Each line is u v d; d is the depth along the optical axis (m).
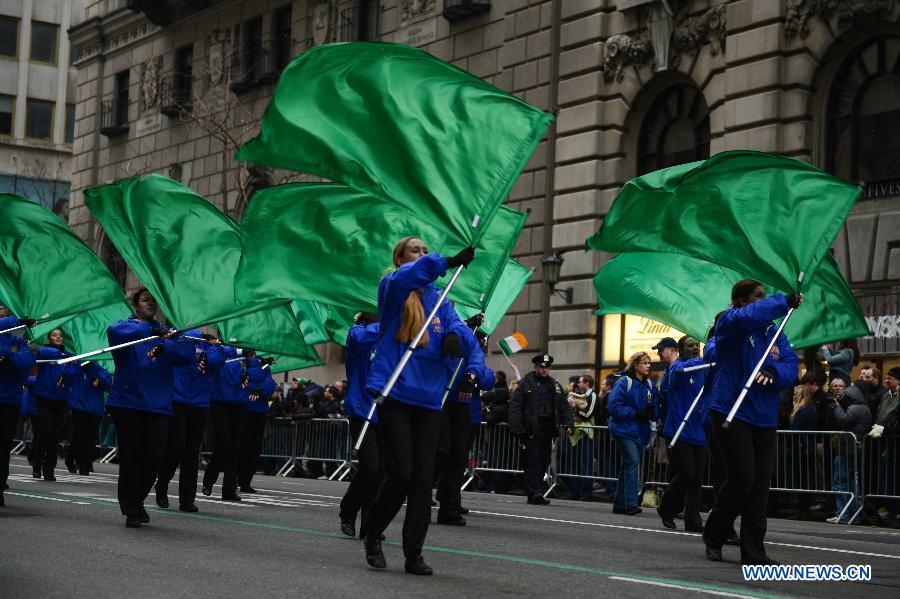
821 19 20.42
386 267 10.65
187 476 11.90
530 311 25.11
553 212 24.73
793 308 8.24
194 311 11.87
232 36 35.47
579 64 24.39
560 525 12.20
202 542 8.86
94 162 40.94
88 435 19.02
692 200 10.04
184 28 37.41
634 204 10.33
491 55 26.80
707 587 7.25
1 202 12.32
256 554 8.16
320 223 10.70
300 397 22.77
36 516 10.65
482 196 8.73
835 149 20.50
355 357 9.59
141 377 9.78
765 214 9.76
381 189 8.86
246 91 34.78
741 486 8.30
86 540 8.71
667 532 11.77
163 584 6.58
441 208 8.74
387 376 7.19
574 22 24.56
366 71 8.96
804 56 20.61
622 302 11.97
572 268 24.03
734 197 9.87
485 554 8.81
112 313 16.02
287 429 22.41
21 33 57.59
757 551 8.38
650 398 14.50
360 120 8.95
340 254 10.67
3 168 56.38
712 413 8.44
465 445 11.70
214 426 13.95
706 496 15.50
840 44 20.38
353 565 7.68
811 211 9.60
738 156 9.80
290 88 9.01
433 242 10.81
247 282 10.70
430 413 7.27
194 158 36.44
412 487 7.29
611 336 23.36
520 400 16.09
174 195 12.04
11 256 12.38
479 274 11.28
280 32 34.06
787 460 15.30
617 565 8.38
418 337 7.11
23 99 57.31
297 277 10.70
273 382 15.64
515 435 16.16
